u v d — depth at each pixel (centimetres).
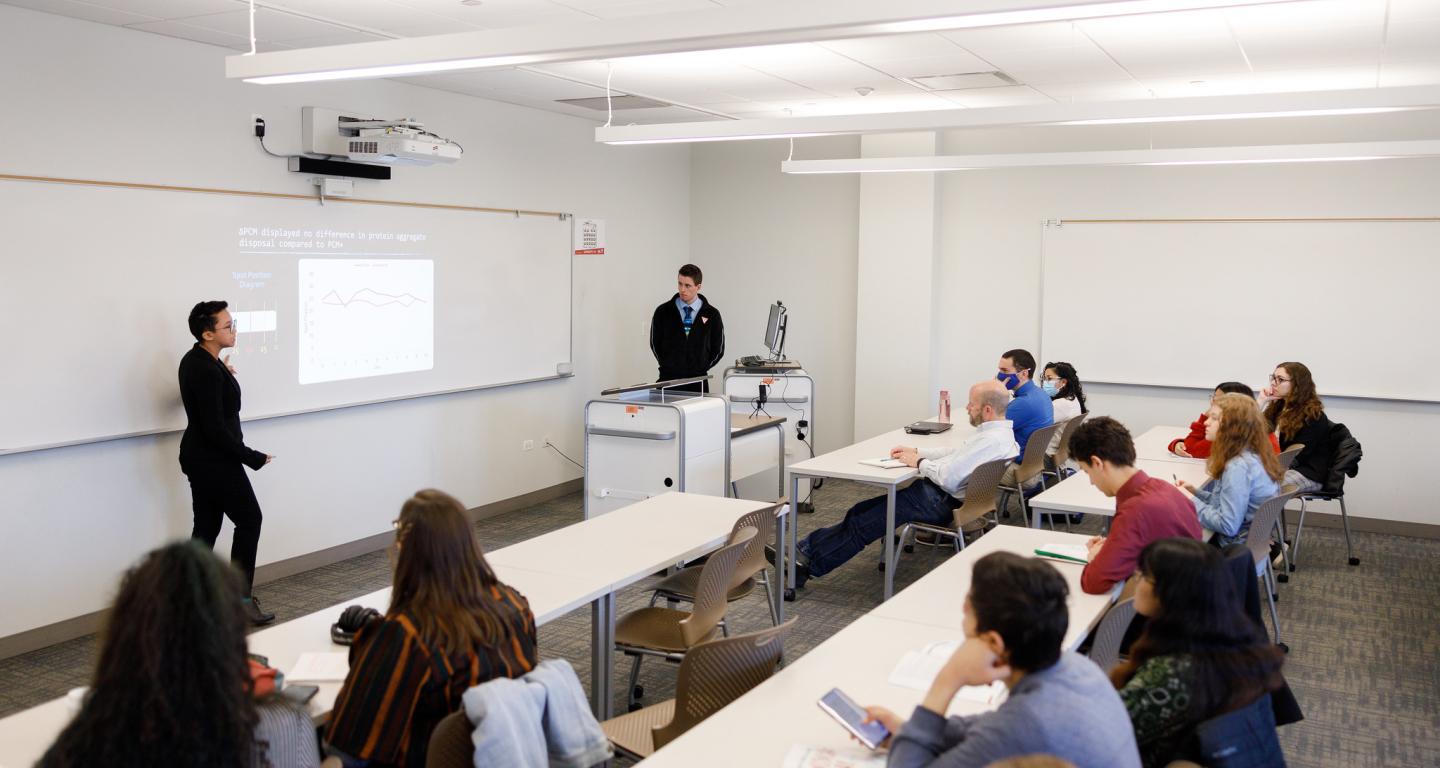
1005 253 820
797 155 885
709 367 759
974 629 189
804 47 516
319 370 589
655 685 439
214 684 163
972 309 836
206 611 164
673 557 365
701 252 935
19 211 443
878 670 267
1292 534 718
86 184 466
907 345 842
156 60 495
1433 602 565
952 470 517
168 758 159
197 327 482
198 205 517
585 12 456
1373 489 718
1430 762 374
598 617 338
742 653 263
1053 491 485
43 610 465
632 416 601
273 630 294
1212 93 650
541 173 754
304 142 568
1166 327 765
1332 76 585
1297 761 376
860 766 211
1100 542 366
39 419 454
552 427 789
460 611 231
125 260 485
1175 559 224
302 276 576
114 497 487
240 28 481
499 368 727
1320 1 418
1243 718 218
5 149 438
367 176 601
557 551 372
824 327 892
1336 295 713
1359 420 717
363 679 226
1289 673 462
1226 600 222
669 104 713
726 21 304
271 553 572
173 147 505
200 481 486
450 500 237
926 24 290
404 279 642
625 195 848
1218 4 268
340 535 614
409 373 651
